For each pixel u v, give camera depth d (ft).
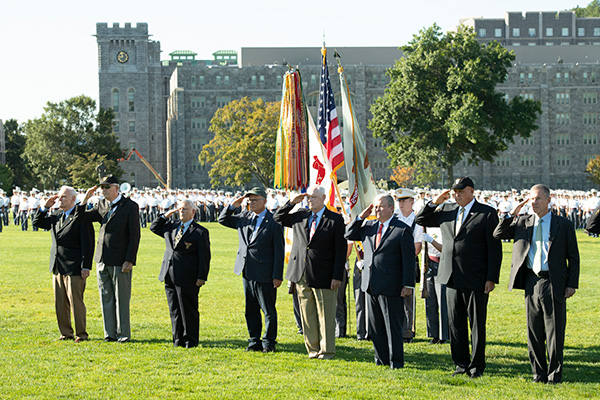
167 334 48.96
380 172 471.62
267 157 337.11
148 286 73.41
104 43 501.97
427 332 48.78
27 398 32.78
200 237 44.39
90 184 364.38
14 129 523.70
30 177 504.84
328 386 35.14
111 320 45.98
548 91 465.47
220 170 346.74
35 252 109.50
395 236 39.68
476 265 37.73
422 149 257.96
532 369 37.27
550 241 36.60
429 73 258.57
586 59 512.63
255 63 503.20
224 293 69.21
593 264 95.30
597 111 468.75
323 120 61.11
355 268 49.65
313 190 42.27
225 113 342.44
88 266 45.50
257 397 33.14
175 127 467.11
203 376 36.99
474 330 37.93
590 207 175.52
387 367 39.75
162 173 514.68
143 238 145.28
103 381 35.86
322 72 61.57
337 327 50.75
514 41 623.77
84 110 402.31
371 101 473.67
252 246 43.60
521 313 58.75
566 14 626.23
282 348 44.91
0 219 161.89
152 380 36.04
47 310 59.21
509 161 465.88
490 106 256.32
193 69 468.75
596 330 51.67
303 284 42.50
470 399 32.94
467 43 255.91
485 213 37.91
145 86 504.84
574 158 469.16
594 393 34.37
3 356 41.09
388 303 39.63
